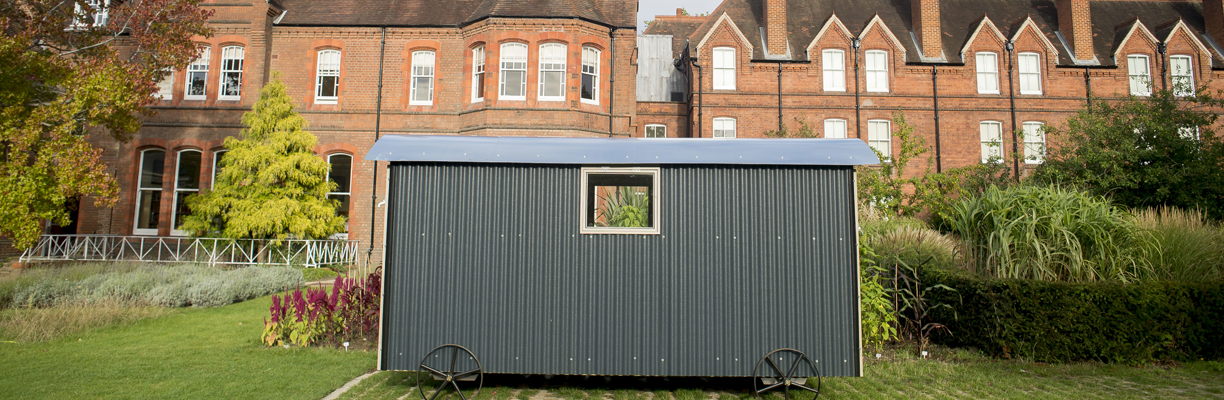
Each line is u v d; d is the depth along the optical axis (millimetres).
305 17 16688
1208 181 13195
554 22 15211
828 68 19281
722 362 5207
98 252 15445
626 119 15828
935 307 7570
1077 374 6137
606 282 5270
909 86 19094
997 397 5418
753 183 5340
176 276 11109
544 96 15289
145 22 11875
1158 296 6531
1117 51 19359
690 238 5293
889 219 10789
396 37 16516
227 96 16609
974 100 19094
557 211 5316
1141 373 6129
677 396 5453
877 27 19312
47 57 10438
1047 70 19234
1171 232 7590
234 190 14000
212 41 16656
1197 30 20953
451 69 16344
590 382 5895
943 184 14383
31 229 9516
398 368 5191
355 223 15992
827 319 5215
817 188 5336
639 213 6547
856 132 18828
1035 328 6590
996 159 15391
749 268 5262
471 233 5285
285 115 14461
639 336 5227
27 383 5500
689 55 19219
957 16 21078
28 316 8141
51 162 9766
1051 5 21516
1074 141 15125
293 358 6617
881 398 5391
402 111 16188
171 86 16844
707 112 18797
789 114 18891
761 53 19375
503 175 5348
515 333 5215
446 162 5332
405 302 5223
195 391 5336
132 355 6664
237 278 10992
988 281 6875
